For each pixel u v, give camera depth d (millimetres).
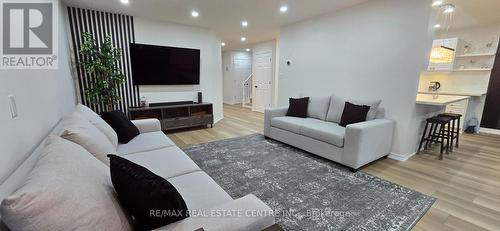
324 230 1736
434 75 5531
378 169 2863
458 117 3527
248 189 2336
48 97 1950
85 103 3943
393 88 3188
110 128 2160
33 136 1451
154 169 1725
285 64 5016
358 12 3500
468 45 5031
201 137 4281
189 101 5051
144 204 869
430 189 2361
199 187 1471
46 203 664
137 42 4309
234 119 6094
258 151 3473
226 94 9727
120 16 4090
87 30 3818
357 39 3555
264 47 7047
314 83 4383
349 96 3770
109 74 3777
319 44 4184
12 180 920
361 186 2406
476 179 2605
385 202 2111
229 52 9203
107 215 805
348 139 2752
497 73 4766
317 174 2688
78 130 1437
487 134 4812
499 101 4797
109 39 3732
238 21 4551
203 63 5227
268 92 7090
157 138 2543
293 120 3719
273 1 3361
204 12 3926
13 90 1196
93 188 839
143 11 3887
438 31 5402
